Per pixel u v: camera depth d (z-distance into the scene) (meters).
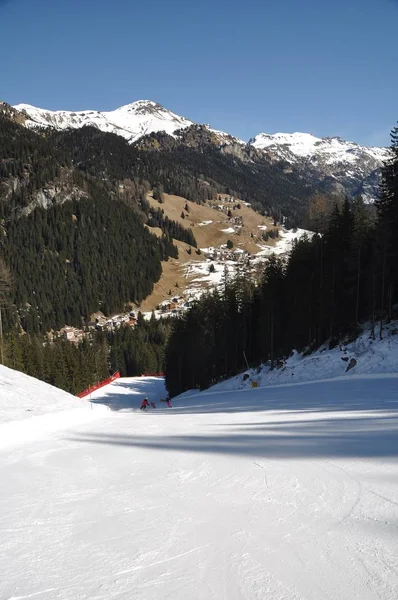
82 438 9.26
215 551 2.88
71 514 3.83
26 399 18.81
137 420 13.74
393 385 19.31
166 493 4.36
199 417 13.40
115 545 3.06
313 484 4.29
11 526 3.56
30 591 2.41
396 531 3.01
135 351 102.31
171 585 2.44
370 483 4.16
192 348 58.06
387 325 31.20
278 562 2.67
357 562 2.60
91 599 2.30
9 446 8.44
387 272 31.88
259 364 42.88
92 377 75.38
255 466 5.26
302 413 11.98
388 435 6.85
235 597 2.28
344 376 26.77
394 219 31.69
